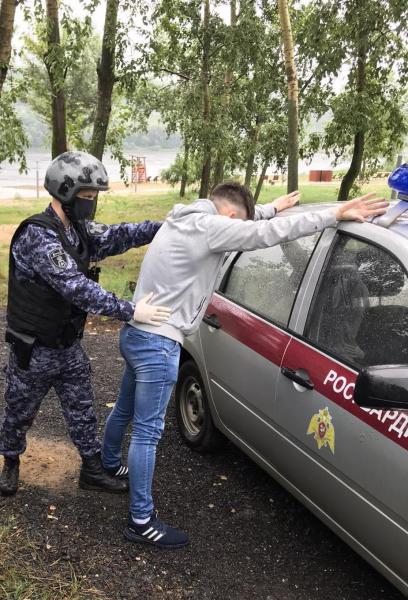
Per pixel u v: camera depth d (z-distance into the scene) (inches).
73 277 103.7
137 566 110.7
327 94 370.3
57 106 374.0
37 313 110.2
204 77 436.5
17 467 129.0
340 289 111.3
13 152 379.6
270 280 131.1
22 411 120.4
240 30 382.6
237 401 131.6
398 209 108.4
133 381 125.3
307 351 111.8
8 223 698.2
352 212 106.8
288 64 273.6
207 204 112.4
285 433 115.4
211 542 120.0
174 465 149.3
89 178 105.5
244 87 446.3
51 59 336.8
